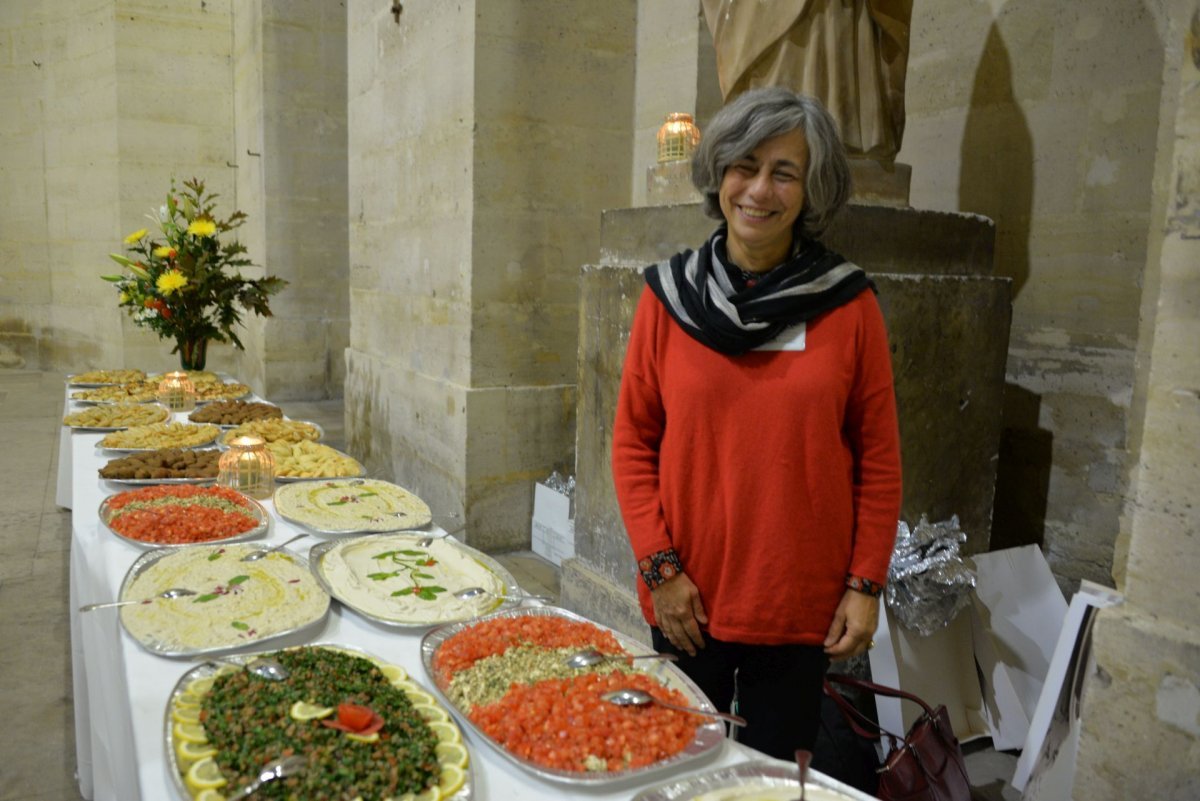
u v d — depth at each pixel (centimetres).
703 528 140
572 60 387
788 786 108
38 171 877
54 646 300
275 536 204
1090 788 162
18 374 885
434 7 396
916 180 332
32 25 844
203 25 825
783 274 133
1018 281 298
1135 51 260
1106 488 274
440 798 105
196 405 391
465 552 189
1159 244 237
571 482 398
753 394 133
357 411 522
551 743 115
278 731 112
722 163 130
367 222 500
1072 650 187
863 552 137
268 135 714
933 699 226
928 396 240
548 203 390
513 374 393
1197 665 144
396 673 134
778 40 238
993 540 310
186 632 146
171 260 443
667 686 130
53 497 467
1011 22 294
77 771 229
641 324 146
